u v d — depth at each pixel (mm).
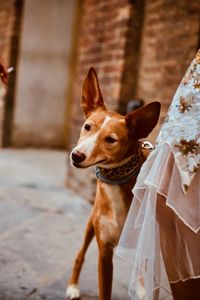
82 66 5328
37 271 2988
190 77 1867
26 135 8773
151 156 1899
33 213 4305
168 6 4066
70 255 3312
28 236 3652
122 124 2010
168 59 4031
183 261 1856
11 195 4914
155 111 2008
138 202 1953
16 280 2824
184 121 1828
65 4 8789
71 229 3918
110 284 2186
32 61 8648
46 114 8922
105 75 4773
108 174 2076
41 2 8539
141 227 1907
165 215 1869
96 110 2119
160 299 2197
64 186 5527
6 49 8422
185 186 1789
